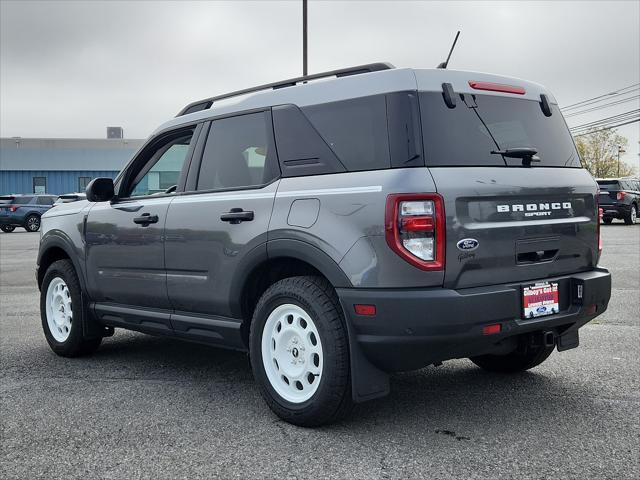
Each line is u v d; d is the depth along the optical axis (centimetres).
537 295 357
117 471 311
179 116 485
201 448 339
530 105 397
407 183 325
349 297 336
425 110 343
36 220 2927
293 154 385
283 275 405
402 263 322
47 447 343
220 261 409
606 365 491
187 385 459
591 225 401
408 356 332
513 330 344
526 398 414
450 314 320
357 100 362
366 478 298
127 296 490
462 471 304
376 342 331
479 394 424
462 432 355
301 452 331
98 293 516
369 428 363
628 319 667
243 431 363
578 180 397
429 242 323
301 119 387
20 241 2231
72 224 539
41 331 669
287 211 371
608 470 303
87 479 303
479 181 340
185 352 567
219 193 422
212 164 439
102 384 464
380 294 326
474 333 328
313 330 357
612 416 377
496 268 344
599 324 646
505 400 410
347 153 358
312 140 377
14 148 4559
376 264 328
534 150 368
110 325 518
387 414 387
